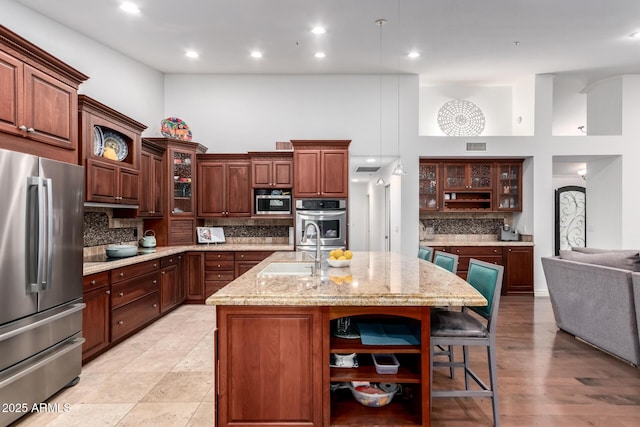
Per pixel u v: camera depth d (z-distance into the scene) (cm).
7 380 188
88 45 390
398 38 406
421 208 566
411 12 351
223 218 521
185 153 477
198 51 438
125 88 443
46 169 222
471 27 382
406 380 173
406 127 529
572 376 261
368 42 416
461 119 579
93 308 282
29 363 206
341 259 259
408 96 528
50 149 241
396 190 570
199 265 470
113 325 308
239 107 524
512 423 200
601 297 297
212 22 367
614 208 538
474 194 582
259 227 532
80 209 256
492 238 593
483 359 294
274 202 493
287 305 169
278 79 526
